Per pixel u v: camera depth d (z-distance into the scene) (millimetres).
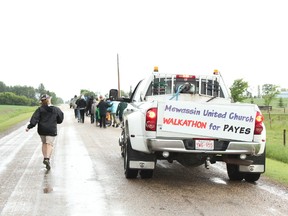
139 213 5559
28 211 5609
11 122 28234
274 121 31719
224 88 9086
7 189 6934
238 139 7059
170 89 8984
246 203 6215
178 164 10086
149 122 6953
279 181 8008
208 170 9258
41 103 9086
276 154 12203
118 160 10250
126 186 7250
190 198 6465
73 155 11117
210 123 6988
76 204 5992
